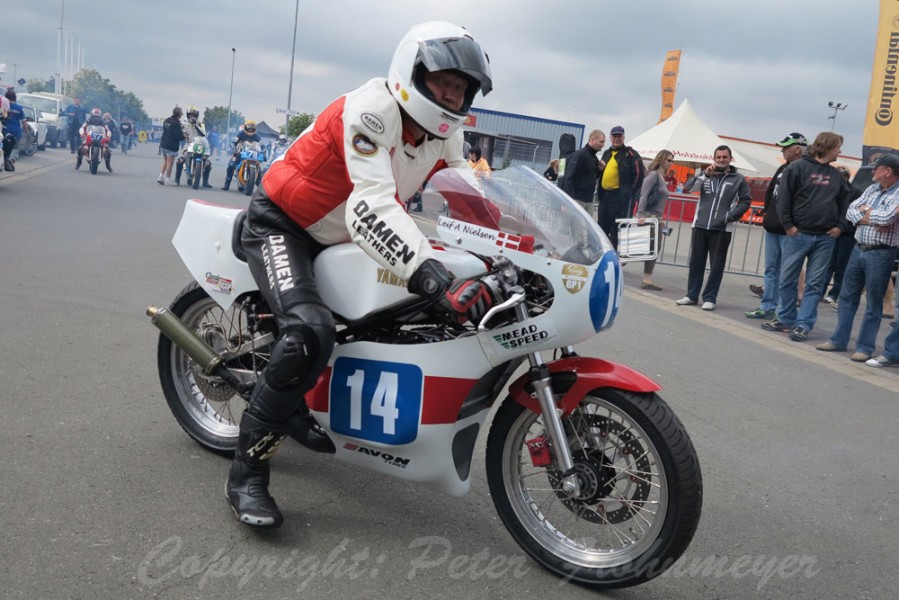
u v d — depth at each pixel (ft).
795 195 26.37
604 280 8.73
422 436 9.39
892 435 16.74
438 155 9.95
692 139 58.23
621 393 8.92
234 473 9.96
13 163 53.31
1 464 10.66
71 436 11.83
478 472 12.24
